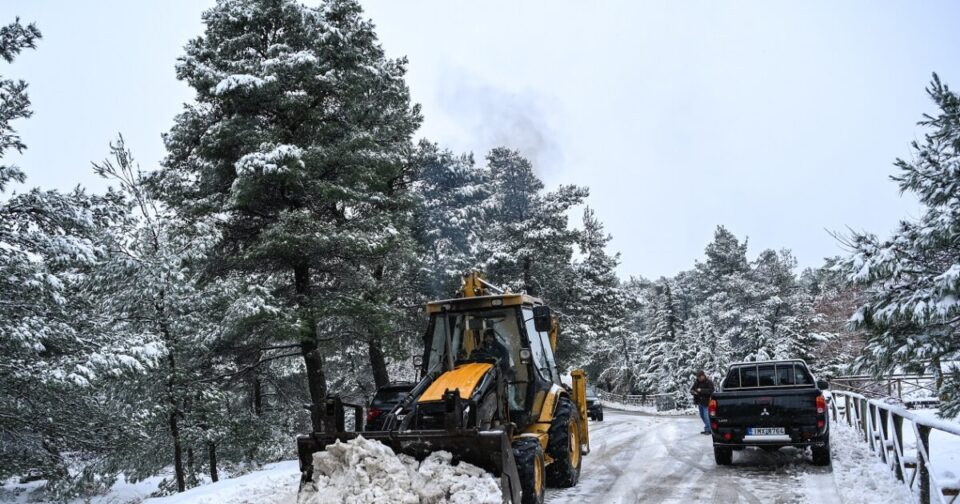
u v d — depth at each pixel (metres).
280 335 14.24
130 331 12.85
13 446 13.46
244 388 16.86
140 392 12.79
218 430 13.38
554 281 30.83
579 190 31.36
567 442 9.09
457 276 19.33
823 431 9.84
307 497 6.71
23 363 11.90
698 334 45.56
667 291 59.56
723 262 58.12
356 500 6.13
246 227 16.16
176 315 13.21
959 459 8.20
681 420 23.83
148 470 13.87
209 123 15.77
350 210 17.48
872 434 10.66
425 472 6.42
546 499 8.45
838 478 8.82
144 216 13.45
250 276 16.05
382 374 20.36
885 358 8.33
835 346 39.88
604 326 32.31
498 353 8.72
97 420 13.27
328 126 15.74
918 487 6.65
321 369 15.72
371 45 17.00
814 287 61.88
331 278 17.33
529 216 31.38
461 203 20.97
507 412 8.15
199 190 16.08
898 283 8.09
